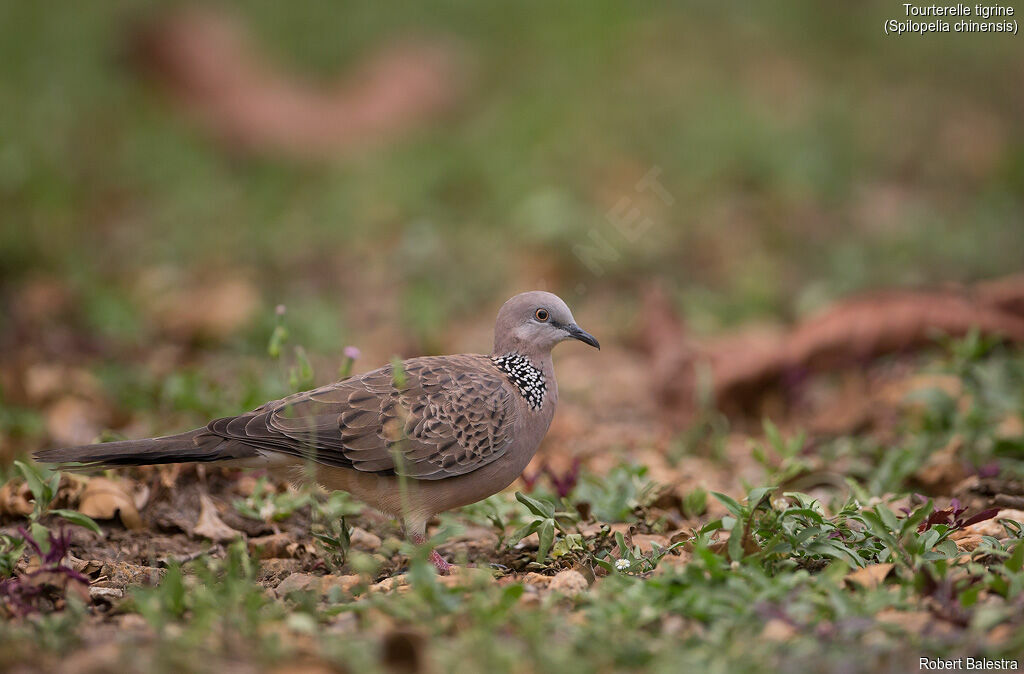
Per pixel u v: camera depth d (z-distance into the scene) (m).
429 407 7.71
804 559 7.06
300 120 21.50
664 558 7.34
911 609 6.11
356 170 19.70
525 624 5.69
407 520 7.78
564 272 16.33
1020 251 16.69
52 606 6.74
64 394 11.53
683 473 10.05
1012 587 6.19
